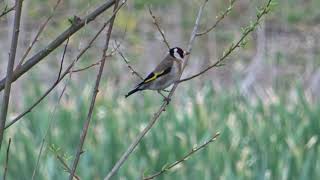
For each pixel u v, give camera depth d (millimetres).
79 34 5824
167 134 12766
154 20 6324
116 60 21938
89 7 5367
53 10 5223
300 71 24609
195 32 6262
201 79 22500
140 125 13234
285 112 13969
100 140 13180
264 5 5676
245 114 13797
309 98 16562
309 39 28078
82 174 11664
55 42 5254
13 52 4816
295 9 30328
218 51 25359
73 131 13156
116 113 13680
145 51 25797
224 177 11477
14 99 17516
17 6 4809
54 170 11516
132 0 28094
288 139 13188
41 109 13844
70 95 14586
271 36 27984
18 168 11992
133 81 21047
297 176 12164
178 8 27641
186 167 12070
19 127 13156
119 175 11945
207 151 12242
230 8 6078
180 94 16484
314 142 13188
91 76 18562
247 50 25438
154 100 14633
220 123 13570
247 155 12258
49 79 21938
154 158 12203
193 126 13328
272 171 12188
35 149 12328
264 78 23516
